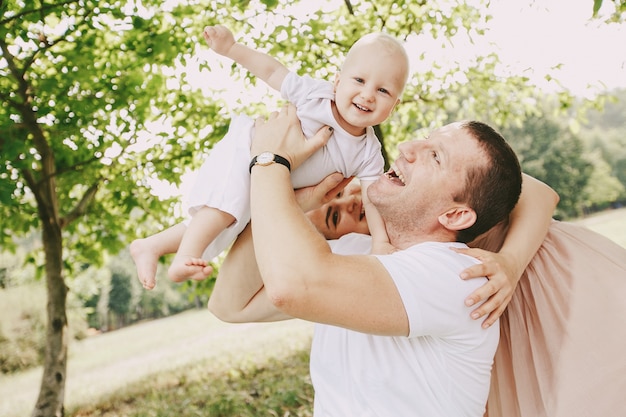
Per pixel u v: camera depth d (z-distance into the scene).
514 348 1.88
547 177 36.91
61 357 6.03
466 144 1.78
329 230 2.25
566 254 1.87
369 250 2.11
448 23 6.05
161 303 39.81
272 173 1.70
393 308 1.53
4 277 18.92
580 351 1.69
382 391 1.69
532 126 37.59
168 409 7.36
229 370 9.03
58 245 6.21
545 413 1.74
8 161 5.11
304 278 1.46
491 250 2.03
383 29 5.88
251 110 6.88
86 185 7.05
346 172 2.07
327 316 1.49
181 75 6.42
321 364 1.86
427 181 1.80
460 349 1.66
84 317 21.58
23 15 4.91
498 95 7.00
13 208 6.47
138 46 5.49
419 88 6.69
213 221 2.01
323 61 6.08
